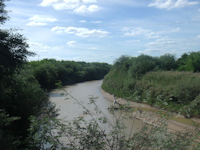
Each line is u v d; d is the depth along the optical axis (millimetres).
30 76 16969
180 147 3352
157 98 3951
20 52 12461
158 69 29812
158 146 3408
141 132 3682
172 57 32562
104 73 83312
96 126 3699
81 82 59938
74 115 16219
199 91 16672
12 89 12266
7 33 11938
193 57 29281
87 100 24328
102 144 3414
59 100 24234
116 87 30375
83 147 3504
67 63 62469
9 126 8953
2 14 11719
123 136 3682
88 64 83312
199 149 3424
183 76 22922
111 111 4078
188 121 14148
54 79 42562
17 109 11031
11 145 4586
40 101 12789
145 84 23375
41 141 3527
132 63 35531
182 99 16734
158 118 3924
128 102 4066
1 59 11141
